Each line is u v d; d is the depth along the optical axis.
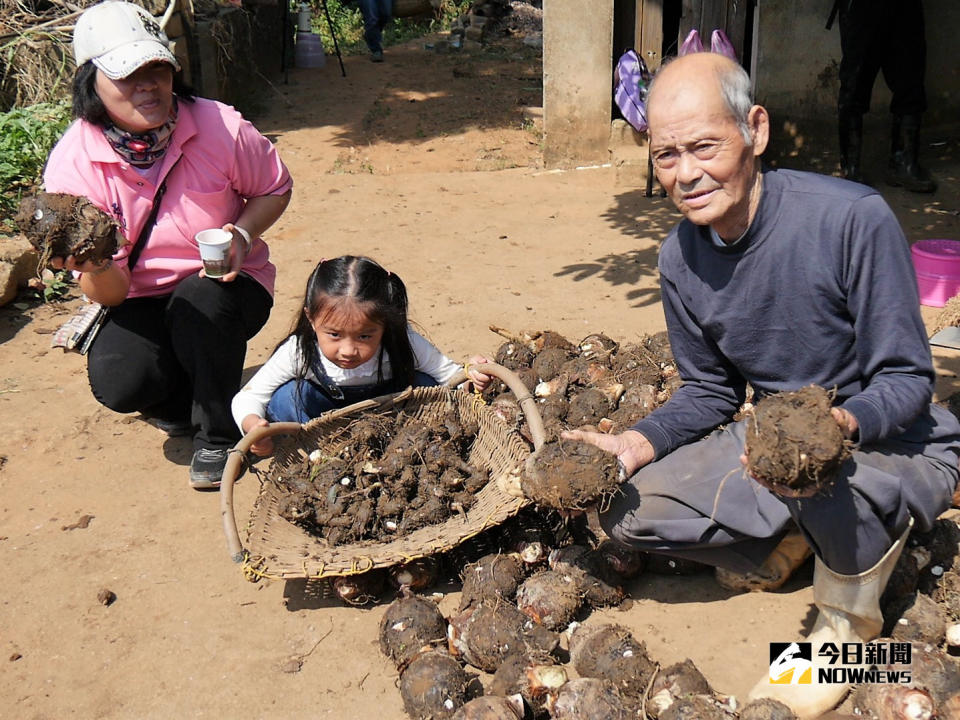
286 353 3.81
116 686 3.10
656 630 3.20
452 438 3.65
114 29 3.61
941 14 8.37
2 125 7.50
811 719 2.77
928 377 2.71
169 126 3.85
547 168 8.84
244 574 3.31
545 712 2.83
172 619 3.39
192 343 3.97
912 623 2.98
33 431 4.62
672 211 7.54
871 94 8.08
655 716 2.73
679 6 8.78
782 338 2.87
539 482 2.93
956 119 8.73
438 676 2.88
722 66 2.66
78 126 3.89
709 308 2.95
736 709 2.70
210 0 11.34
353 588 3.33
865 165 8.40
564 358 4.60
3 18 8.73
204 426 4.11
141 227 3.99
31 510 4.03
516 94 12.00
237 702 3.02
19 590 3.55
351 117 10.91
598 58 8.41
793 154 8.37
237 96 11.41
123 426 4.68
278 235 7.25
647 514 3.06
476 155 9.42
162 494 4.12
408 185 8.49
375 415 3.72
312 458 3.58
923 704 2.62
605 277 6.29
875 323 2.69
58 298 6.17
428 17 17.11
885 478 2.67
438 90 12.31
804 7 7.92
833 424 2.43
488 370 3.69
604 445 3.05
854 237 2.66
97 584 3.58
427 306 5.88
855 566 2.73
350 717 2.93
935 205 7.48
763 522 3.01
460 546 3.45
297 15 14.00
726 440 3.14
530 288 6.15
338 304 3.42
